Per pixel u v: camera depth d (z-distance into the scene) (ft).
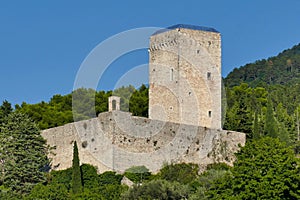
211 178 228.63
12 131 246.47
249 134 306.35
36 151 246.27
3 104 294.25
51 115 305.94
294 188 183.21
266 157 190.08
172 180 240.12
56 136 254.88
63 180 238.07
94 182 234.99
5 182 234.79
